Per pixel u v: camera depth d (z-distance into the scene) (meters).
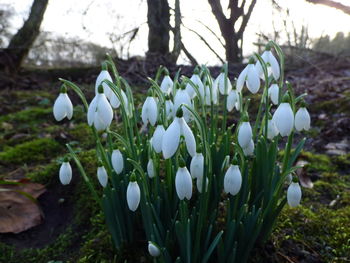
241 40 1.32
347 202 0.32
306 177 0.37
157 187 0.23
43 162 0.43
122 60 1.08
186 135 0.19
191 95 0.25
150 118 0.23
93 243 0.27
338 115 0.56
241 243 0.22
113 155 0.22
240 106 0.25
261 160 0.23
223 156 0.24
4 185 0.32
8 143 0.50
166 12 1.14
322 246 0.26
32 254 0.28
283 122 0.19
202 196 0.20
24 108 0.70
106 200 0.23
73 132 0.52
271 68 0.23
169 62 1.09
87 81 0.92
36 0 0.98
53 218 0.32
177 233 0.21
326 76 0.89
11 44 0.97
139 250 0.25
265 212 0.22
